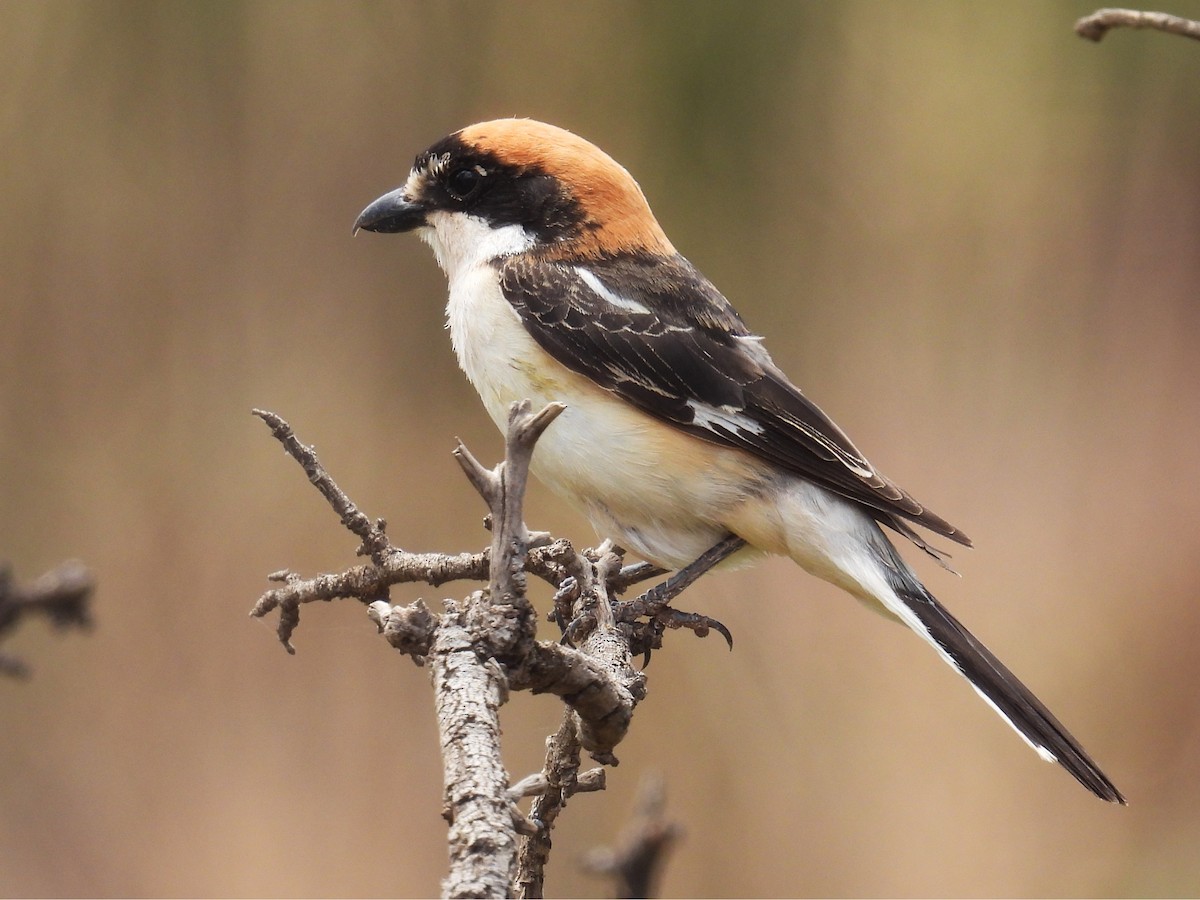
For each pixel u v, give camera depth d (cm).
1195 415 1469
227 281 1252
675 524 698
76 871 1123
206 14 1230
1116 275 1451
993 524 1401
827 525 688
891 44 1262
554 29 1225
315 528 1223
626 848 617
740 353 712
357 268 1262
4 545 1195
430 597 1130
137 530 1208
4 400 1216
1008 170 1352
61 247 1230
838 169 1271
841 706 1207
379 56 1237
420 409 1258
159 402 1234
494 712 362
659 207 1246
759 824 1164
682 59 1227
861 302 1336
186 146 1242
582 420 690
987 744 1195
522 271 716
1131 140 1400
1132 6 1334
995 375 1416
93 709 1166
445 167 758
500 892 321
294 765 1170
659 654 1200
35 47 1220
